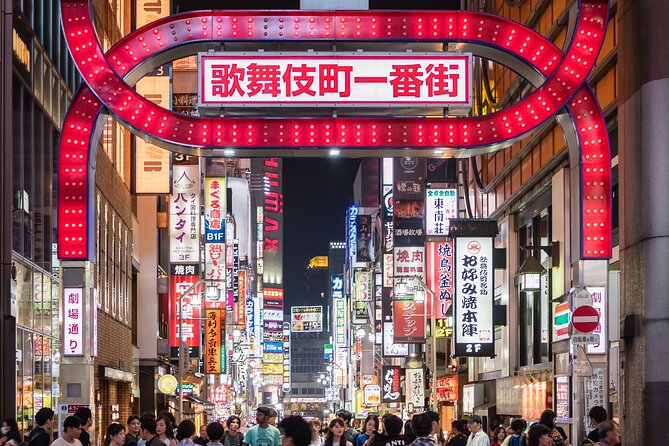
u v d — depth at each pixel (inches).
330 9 907.4
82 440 856.9
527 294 2016.5
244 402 6220.5
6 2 1222.9
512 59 920.9
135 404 2536.9
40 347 1395.2
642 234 814.5
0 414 1191.6
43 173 1401.3
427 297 2824.8
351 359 5994.1
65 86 1565.0
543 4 1755.7
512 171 2055.9
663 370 793.6
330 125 893.2
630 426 837.8
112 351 2017.7
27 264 1309.1
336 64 888.3
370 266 5201.8
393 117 896.3
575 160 925.2
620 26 879.7
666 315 794.2
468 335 2015.3
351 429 1210.6
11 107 1220.5
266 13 898.1
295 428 426.9
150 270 2632.9
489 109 2284.7
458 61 889.5
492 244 2032.5
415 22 899.4
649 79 808.9
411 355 3329.2
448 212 2544.3
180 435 772.0
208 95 885.2
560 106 896.9
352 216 6658.5
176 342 2815.0
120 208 2133.4
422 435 613.0
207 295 3240.7
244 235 7603.4
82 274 908.6
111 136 1994.3
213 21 898.1
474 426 1040.8
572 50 901.8
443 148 896.3
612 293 922.1
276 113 904.3
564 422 1352.1
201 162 3267.7
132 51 901.2
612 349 936.9
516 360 2073.1
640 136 818.8
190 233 2815.0
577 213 919.0
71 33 892.6
